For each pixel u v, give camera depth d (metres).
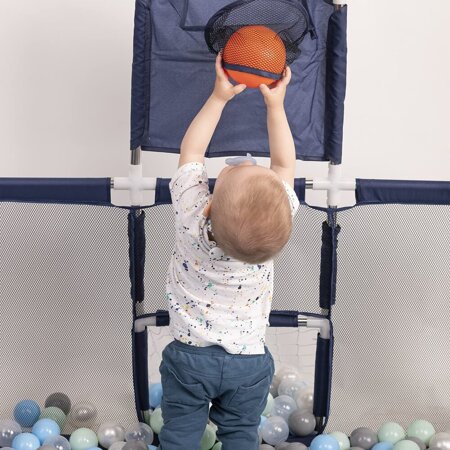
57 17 2.34
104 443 2.15
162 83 2.00
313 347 2.33
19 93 2.39
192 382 1.79
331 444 2.09
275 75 1.77
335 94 2.04
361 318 2.16
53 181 2.04
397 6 2.41
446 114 2.49
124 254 2.10
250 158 1.77
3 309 2.12
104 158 2.44
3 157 2.43
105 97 2.40
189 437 1.84
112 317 2.14
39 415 2.19
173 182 1.79
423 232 2.11
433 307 2.15
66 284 2.11
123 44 2.37
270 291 1.81
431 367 2.19
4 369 2.16
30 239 2.08
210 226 1.69
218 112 1.82
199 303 1.75
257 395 1.83
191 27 1.94
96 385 2.19
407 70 2.45
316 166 2.49
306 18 1.81
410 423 2.23
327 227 2.10
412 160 2.52
